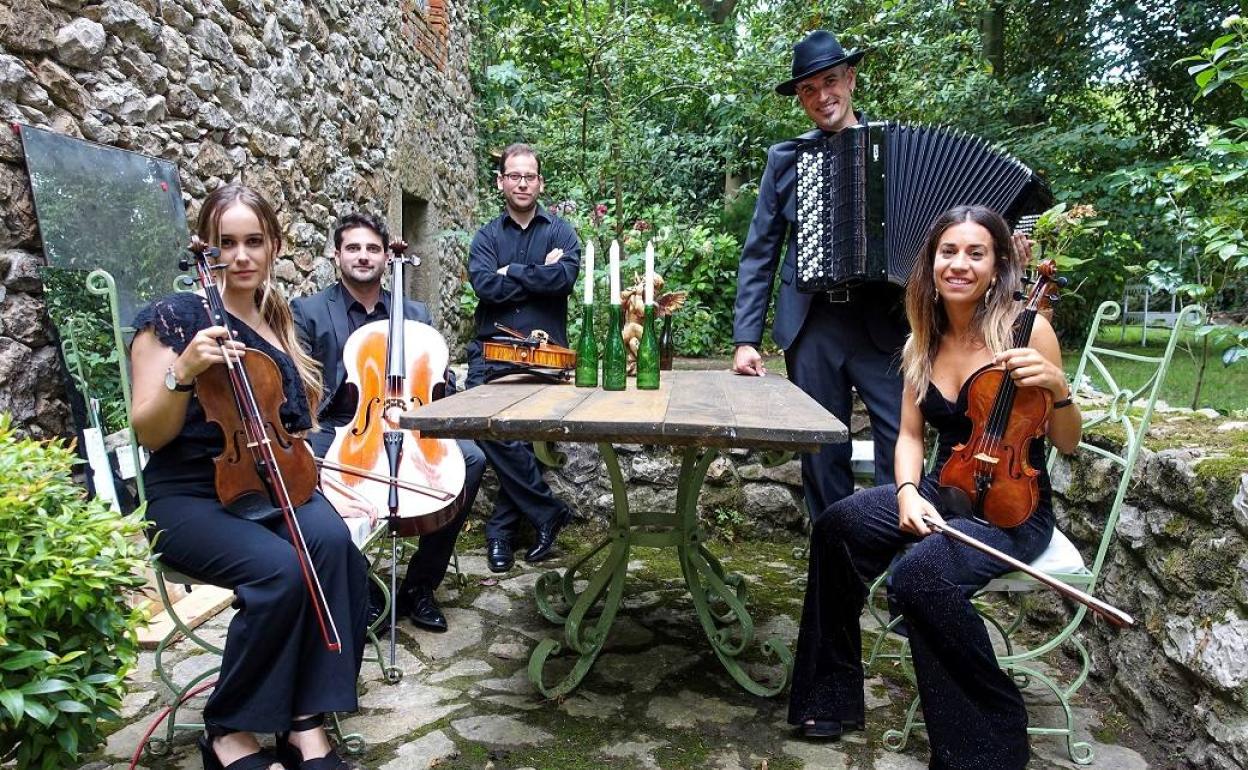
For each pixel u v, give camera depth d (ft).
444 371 8.61
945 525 5.85
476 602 9.47
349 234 9.11
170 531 5.65
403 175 18.04
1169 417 8.38
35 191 7.89
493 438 5.77
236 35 11.37
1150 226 20.26
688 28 24.03
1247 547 5.59
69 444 8.35
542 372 8.16
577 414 5.91
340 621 5.74
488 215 22.91
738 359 9.18
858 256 8.11
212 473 5.94
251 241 6.17
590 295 7.82
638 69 21.76
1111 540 7.40
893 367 8.70
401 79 18.01
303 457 6.00
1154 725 6.49
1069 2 25.86
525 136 23.72
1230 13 22.56
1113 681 7.16
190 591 8.34
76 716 4.89
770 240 9.10
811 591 6.47
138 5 9.32
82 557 4.85
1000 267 6.22
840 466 9.20
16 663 4.49
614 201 21.09
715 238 21.17
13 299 7.83
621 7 23.61
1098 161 22.66
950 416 6.31
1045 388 5.76
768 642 7.35
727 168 23.82
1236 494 5.71
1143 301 24.81
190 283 6.26
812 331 8.82
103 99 8.85
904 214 8.07
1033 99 24.61
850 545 6.32
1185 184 9.35
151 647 7.93
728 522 11.85
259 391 5.77
